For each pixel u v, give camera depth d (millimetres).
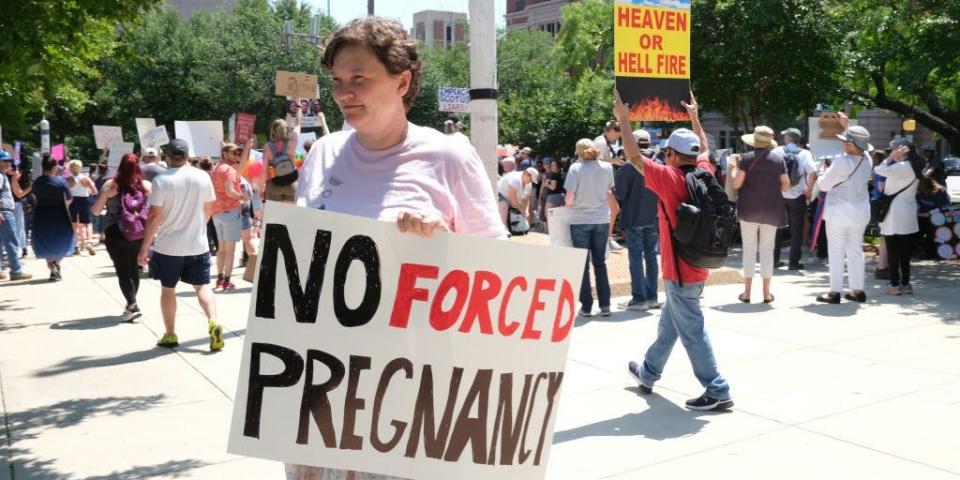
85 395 5711
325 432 2115
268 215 2092
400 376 2139
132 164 8242
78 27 5906
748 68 15852
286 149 9305
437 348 2152
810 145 13648
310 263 2098
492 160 6109
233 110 42031
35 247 11391
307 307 2102
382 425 2139
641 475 4121
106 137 18641
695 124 5402
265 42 42625
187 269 7035
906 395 5312
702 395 5152
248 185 12148
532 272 2203
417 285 2121
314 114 10648
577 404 5332
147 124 16266
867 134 8305
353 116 2098
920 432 4641
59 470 4305
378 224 2094
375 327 2117
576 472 4184
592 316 8211
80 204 15094
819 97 15984
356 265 2102
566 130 23922
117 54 7668
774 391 5477
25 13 5438
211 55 42625
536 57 56844
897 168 8852
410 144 2174
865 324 7488
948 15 10961
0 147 12562
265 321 2107
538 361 2252
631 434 4738
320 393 2109
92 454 4539
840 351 6496
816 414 4992
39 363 6641
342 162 2221
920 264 11742
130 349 7102
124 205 8188
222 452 4559
